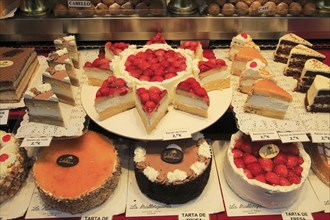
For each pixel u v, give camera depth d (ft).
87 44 3.36
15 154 2.43
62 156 2.48
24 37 3.26
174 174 2.28
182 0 3.20
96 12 3.15
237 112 2.53
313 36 3.36
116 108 2.43
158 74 2.55
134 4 3.16
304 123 2.46
